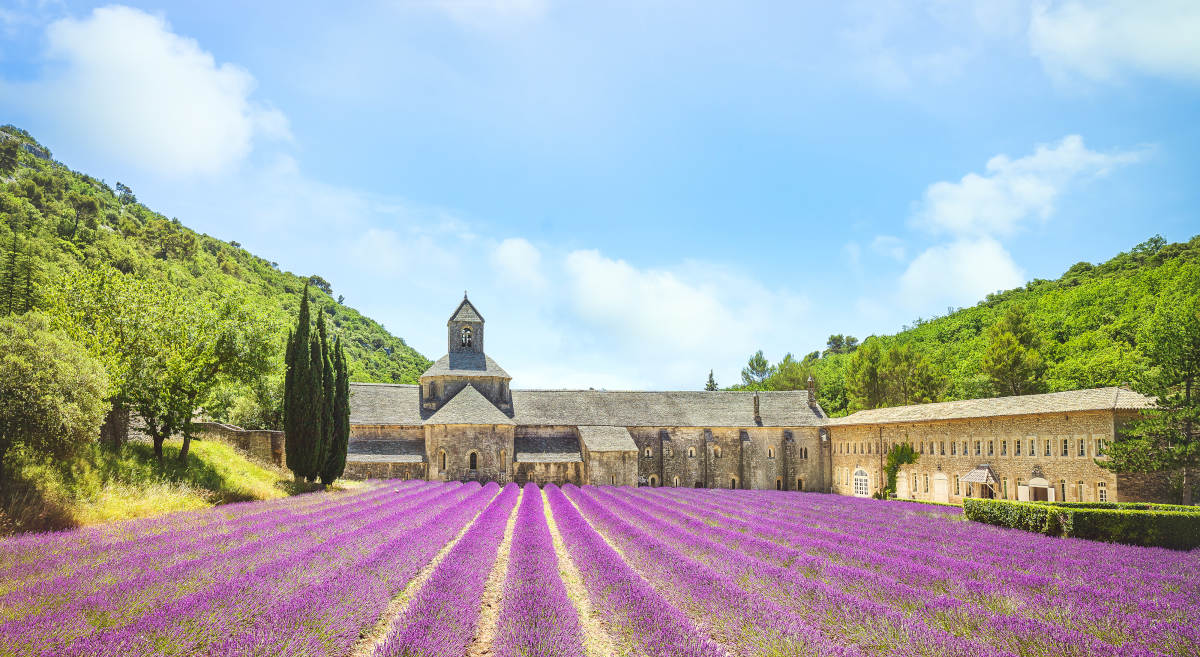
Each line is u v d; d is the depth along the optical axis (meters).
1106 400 36.88
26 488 20.12
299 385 37.50
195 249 166.25
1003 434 43.84
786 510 36.47
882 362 83.88
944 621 11.53
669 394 70.75
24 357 20.75
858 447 62.09
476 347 67.12
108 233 134.00
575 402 67.25
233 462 36.81
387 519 23.81
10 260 69.06
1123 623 11.23
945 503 49.38
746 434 66.38
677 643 9.77
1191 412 32.19
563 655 9.46
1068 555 19.58
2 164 147.88
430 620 10.53
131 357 30.62
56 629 9.35
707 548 19.22
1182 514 21.66
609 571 15.38
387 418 59.44
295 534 19.06
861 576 15.02
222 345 36.22
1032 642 10.12
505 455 57.06
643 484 64.56
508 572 15.38
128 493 24.45
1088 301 89.25
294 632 9.73
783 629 10.41
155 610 10.29
